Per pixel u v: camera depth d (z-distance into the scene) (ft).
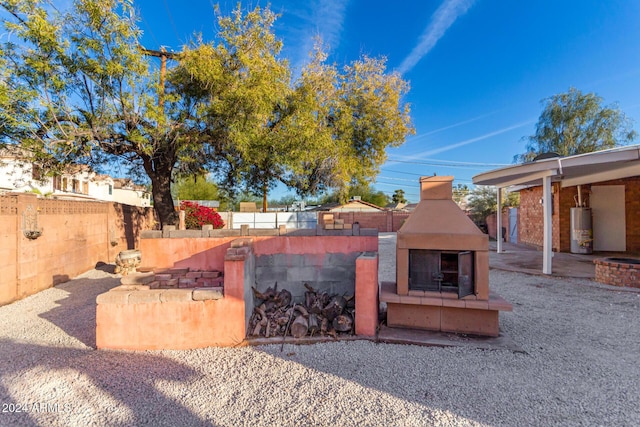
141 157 25.68
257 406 8.52
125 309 12.06
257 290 15.21
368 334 12.86
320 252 16.24
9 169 35.55
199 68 22.12
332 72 35.65
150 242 16.74
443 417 7.85
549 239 24.80
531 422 7.63
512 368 10.31
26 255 19.74
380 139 39.19
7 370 10.44
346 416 8.00
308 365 10.69
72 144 20.12
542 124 66.28
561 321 14.73
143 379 9.90
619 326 14.05
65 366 10.69
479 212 61.41
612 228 36.24
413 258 13.83
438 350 11.69
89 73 19.62
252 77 22.99
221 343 12.30
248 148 24.86
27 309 17.20
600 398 8.57
